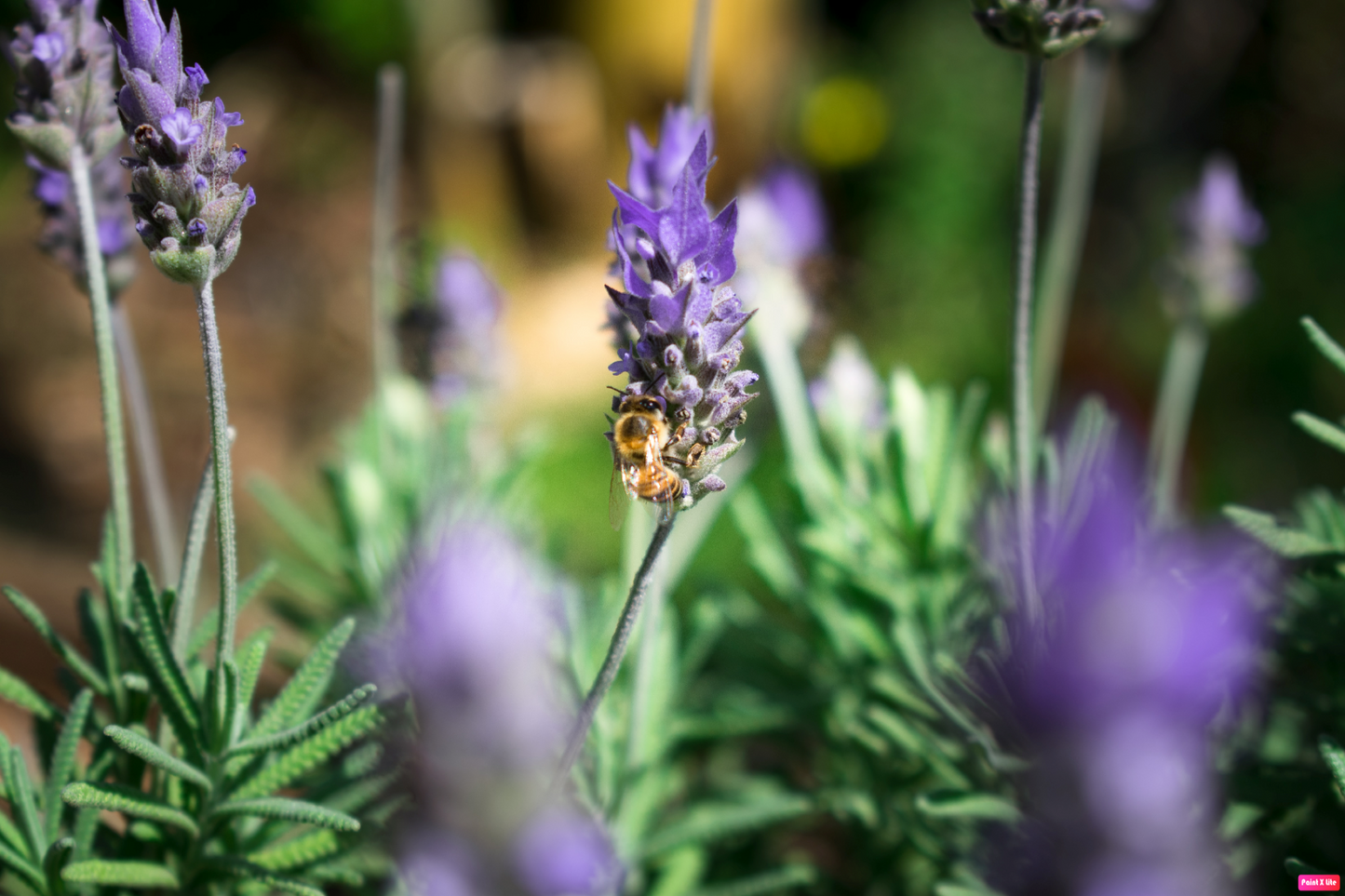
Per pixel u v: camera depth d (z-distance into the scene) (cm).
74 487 95
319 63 156
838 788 39
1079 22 32
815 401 42
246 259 132
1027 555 34
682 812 40
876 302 120
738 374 29
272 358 118
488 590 25
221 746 31
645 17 150
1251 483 91
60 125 31
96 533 88
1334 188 104
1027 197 33
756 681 41
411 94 155
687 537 40
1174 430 48
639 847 36
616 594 40
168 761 30
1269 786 33
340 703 30
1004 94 128
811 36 156
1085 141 46
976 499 41
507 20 162
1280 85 114
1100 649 24
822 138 140
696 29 37
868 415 43
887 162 135
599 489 92
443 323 45
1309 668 37
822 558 39
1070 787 24
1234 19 116
